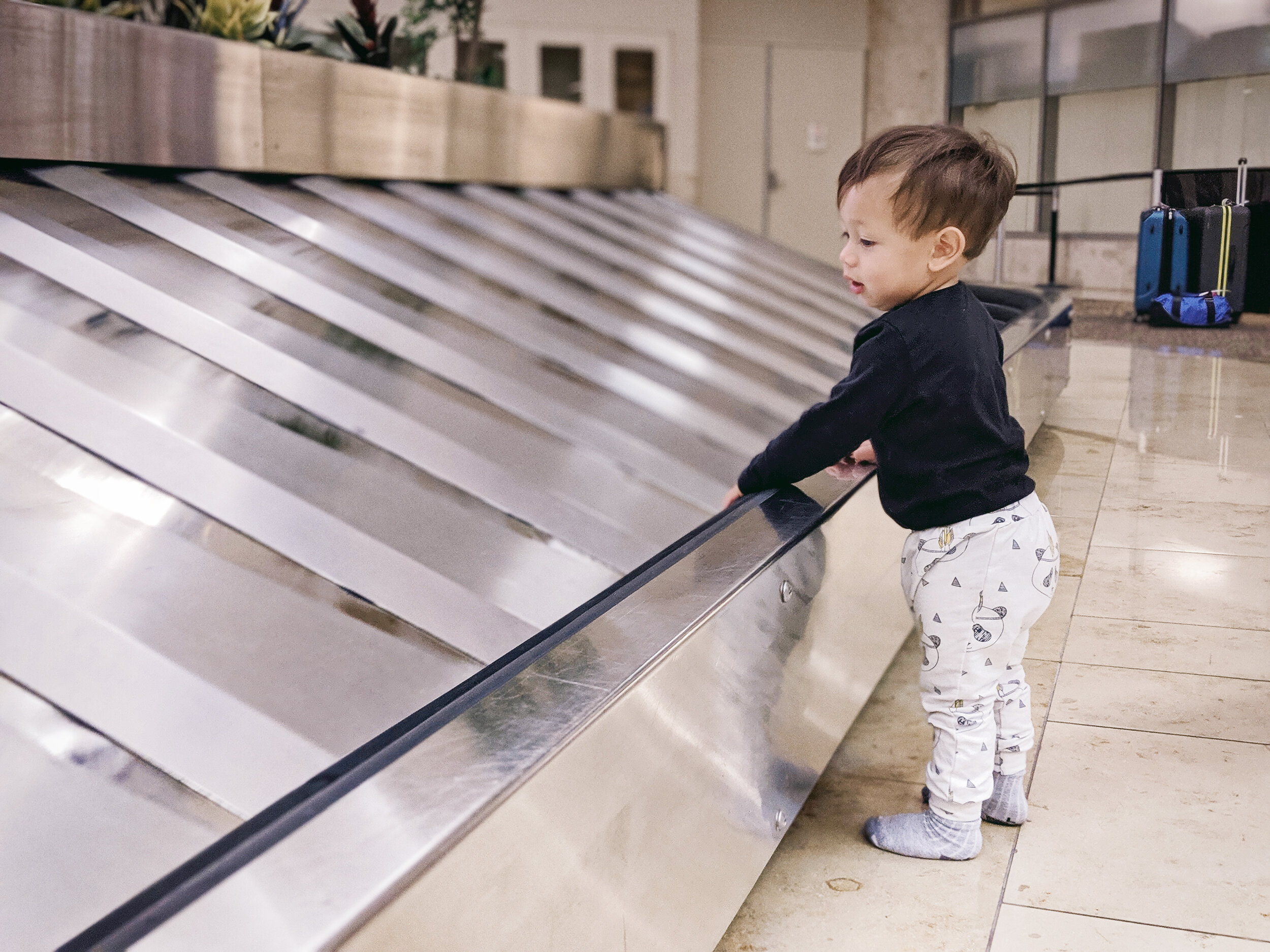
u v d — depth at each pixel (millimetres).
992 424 1549
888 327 1526
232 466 1868
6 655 1354
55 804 1186
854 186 1514
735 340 3996
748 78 11555
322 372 2371
